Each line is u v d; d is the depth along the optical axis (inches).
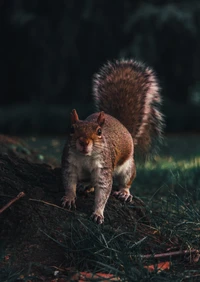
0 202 344.8
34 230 330.3
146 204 427.8
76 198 365.7
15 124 1496.1
